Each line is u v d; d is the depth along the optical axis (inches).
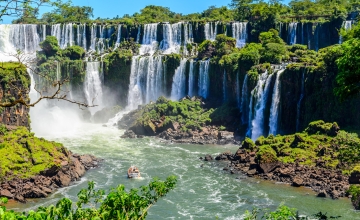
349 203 2003.0
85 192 858.1
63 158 2454.5
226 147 3255.4
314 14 4928.6
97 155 2982.3
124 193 783.1
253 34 4675.2
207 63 4042.8
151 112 3784.5
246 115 3622.0
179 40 4859.7
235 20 5280.5
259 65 3595.0
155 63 4315.9
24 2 778.8
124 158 2918.3
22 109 3048.7
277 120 3341.5
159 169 2657.5
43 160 2330.2
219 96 4001.0
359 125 2787.9
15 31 4756.4
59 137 3511.3
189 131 3511.3
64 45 4955.7
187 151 3127.5
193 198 2145.7
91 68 4372.5
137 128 3646.7
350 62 1011.9
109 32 5088.6
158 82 4325.8
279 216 887.1
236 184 2349.9
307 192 2177.7
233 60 3811.5
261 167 2481.5
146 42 4958.2
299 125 3201.3
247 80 3567.9
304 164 2449.6
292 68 3238.2
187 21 5108.3
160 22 5221.5
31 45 4835.1
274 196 2137.1
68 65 4293.8
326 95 2970.0
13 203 2026.3
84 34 5002.5
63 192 2203.5
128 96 4402.1
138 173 2498.8
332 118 2903.5
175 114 3757.4
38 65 4350.4
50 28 4921.3
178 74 4252.0
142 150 3152.1
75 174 2426.2
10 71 2938.0
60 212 745.0
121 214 762.8
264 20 4616.1
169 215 1932.8
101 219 762.2
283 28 4621.1
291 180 2343.8
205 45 4291.3
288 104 3277.6
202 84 4114.2
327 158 2425.0
